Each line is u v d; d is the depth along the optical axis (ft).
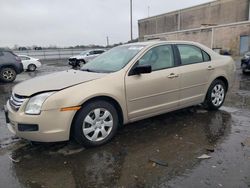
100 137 13.38
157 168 11.09
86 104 12.74
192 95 17.07
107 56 16.40
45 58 126.93
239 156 11.87
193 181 10.03
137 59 14.55
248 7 121.08
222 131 14.99
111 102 13.65
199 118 17.31
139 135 14.66
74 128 12.63
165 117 17.56
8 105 13.29
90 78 13.28
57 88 12.26
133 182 10.16
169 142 13.65
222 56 19.51
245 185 9.65
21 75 53.93
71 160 12.00
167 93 15.52
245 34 94.32
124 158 12.05
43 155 12.61
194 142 13.57
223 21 136.05
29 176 10.84
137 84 14.12
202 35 112.78
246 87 28.89
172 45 16.29
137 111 14.44
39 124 11.86
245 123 16.31
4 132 16.15
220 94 19.06
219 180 10.02
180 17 165.37
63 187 10.00
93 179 10.44
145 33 203.92
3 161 12.17
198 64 17.22
